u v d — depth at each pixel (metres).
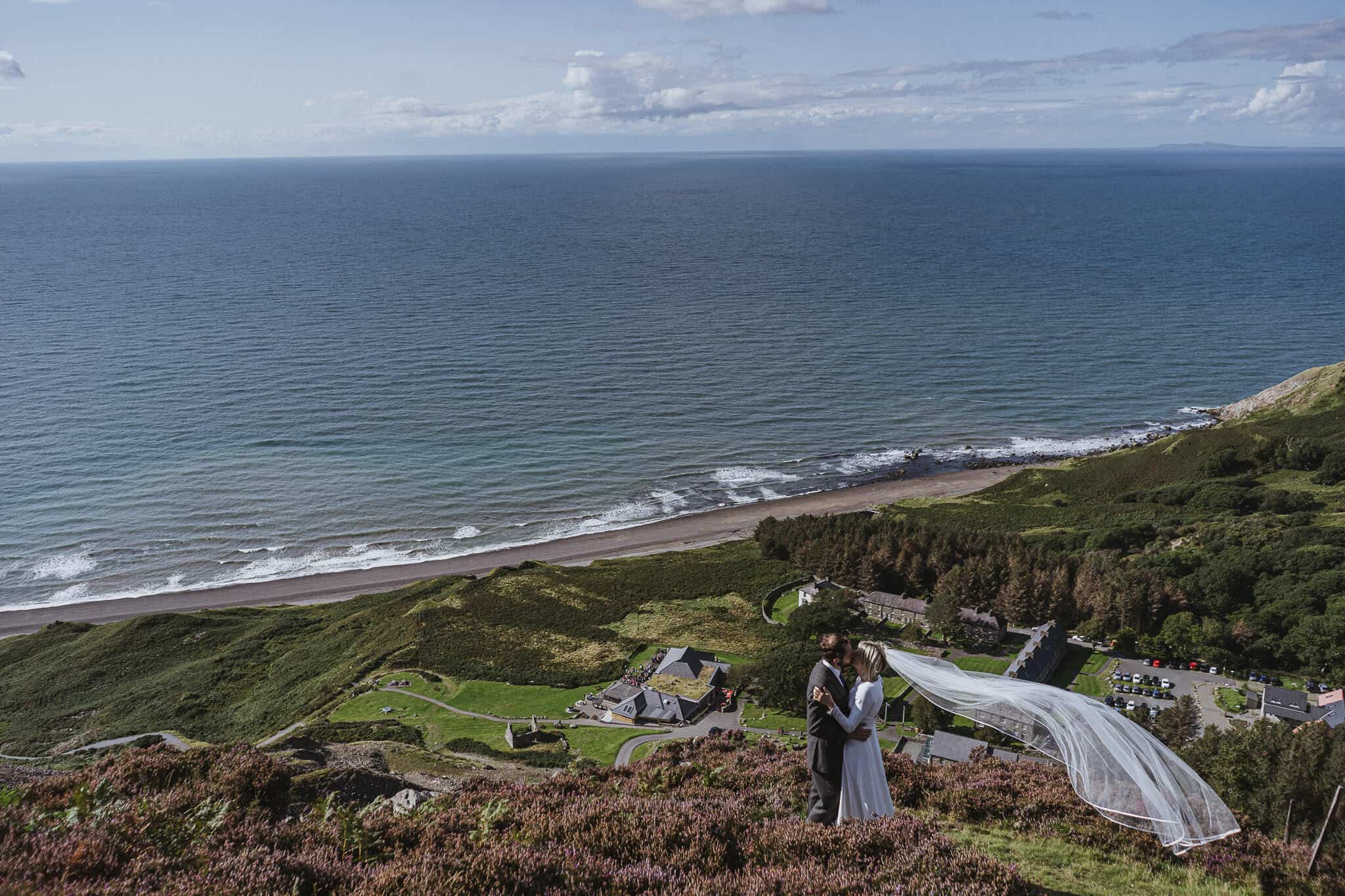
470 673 78.44
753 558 106.69
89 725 72.00
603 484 131.12
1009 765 20.58
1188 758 30.45
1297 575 86.19
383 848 12.40
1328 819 14.66
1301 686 71.12
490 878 10.24
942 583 90.06
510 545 113.12
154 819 11.61
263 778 15.58
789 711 70.56
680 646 84.69
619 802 13.51
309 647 86.69
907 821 12.30
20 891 8.73
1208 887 13.86
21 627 94.81
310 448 138.88
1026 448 147.12
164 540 111.12
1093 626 80.88
